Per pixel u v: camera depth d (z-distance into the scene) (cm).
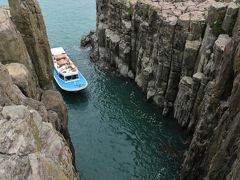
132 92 6169
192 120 4909
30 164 1581
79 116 5572
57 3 10038
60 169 1875
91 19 9081
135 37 6247
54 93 3691
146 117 5503
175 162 4612
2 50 3088
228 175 2736
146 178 4394
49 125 2311
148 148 4875
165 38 5225
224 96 3716
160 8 5466
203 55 4656
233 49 3438
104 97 6047
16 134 1712
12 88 2481
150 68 5844
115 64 6938
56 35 8281
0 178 1498
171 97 5475
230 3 4275
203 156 4000
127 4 6206
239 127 2909
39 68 3784
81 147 4928
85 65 7119
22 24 3497
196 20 4844
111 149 4881
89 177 4412
